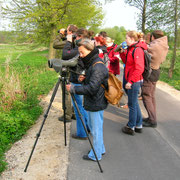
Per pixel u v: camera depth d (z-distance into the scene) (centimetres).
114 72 544
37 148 349
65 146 357
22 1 1100
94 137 302
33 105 543
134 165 311
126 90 407
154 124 443
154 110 441
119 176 285
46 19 1140
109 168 301
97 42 470
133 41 362
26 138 386
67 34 382
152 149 357
